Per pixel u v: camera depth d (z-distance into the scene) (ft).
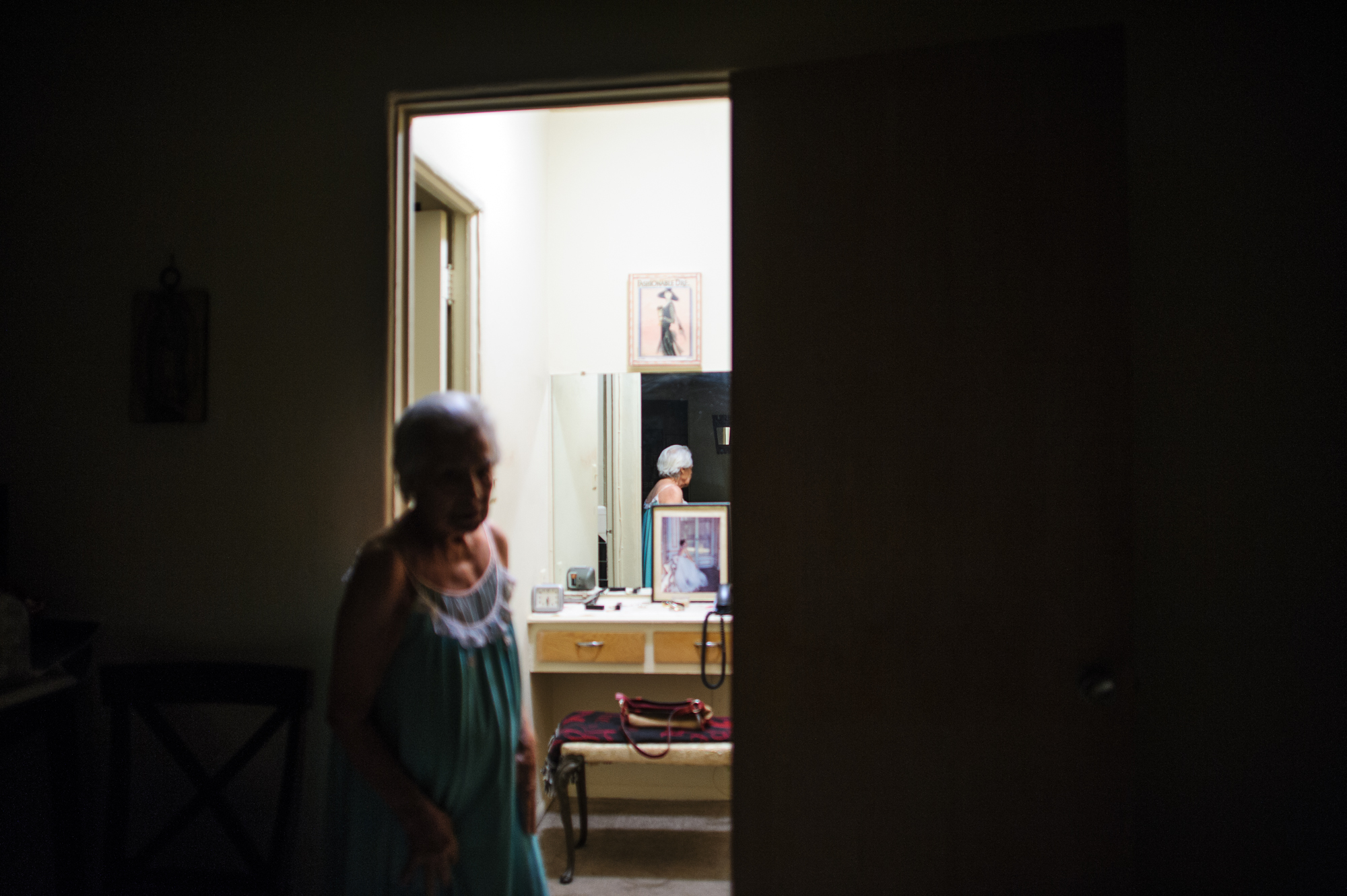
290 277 6.00
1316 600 5.05
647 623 9.57
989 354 4.94
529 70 5.78
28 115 6.26
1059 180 4.87
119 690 5.67
